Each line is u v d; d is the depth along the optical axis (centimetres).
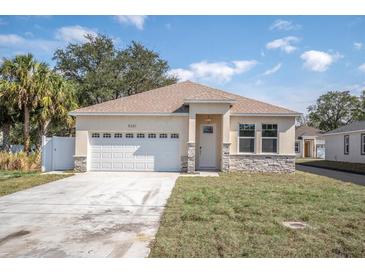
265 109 1619
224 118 1532
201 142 1702
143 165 1583
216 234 524
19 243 491
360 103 4938
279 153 1574
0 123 2164
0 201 822
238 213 672
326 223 598
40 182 1172
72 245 482
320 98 5256
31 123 2155
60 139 1659
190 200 810
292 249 460
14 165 1659
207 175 1417
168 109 1612
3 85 1867
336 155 2653
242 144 1595
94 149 1595
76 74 3431
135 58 3581
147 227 577
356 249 461
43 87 1912
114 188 1044
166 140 1583
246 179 1279
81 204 787
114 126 1580
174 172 1543
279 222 600
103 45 3406
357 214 670
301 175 1510
